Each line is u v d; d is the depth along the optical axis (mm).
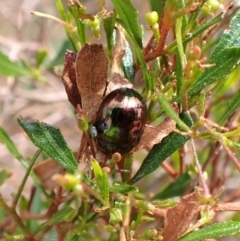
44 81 187
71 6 105
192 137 99
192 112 132
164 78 116
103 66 100
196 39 112
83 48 100
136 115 97
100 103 101
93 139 101
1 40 208
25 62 193
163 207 107
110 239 116
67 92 104
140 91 116
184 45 102
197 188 92
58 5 117
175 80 105
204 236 98
